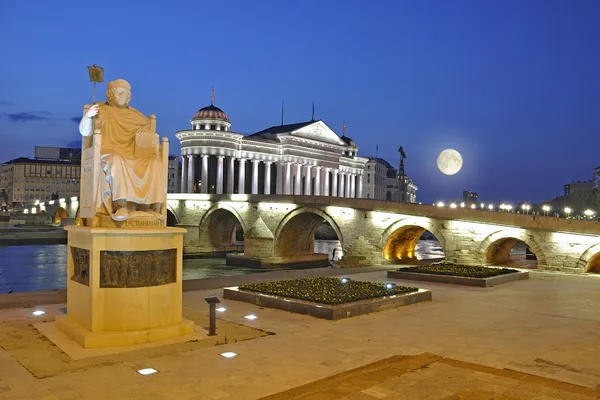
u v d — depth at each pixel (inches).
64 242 3772.1
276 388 429.1
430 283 1184.8
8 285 1877.5
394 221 2037.4
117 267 561.6
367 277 1291.8
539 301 926.4
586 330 679.1
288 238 2669.8
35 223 5275.6
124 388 425.1
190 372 468.8
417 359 496.4
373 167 6983.3
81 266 589.6
